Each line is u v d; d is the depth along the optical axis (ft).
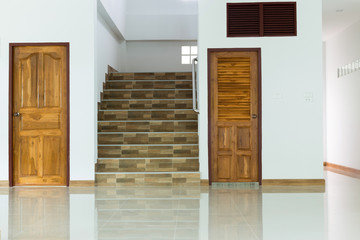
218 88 21.40
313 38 21.24
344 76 28.30
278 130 21.17
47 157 20.70
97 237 11.25
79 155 20.61
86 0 20.81
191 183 20.84
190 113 25.00
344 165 28.55
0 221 13.17
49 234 11.57
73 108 20.66
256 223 12.81
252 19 21.38
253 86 21.36
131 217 13.67
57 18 20.79
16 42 20.74
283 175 21.08
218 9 21.44
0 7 20.80
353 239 11.00
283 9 21.36
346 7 23.29
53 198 17.25
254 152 21.29
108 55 28.25
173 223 12.82
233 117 21.33
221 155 21.30
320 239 11.02
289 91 21.18
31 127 20.74
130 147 22.36
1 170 20.58
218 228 12.20
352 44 26.81
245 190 19.31
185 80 28.22
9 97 20.65
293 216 13.82
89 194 18.17
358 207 15.29
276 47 21.29
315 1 21.30
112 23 27.68
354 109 26.50
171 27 33.53
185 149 22.35
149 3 33.68
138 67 33.96
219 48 21.34
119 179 20.75
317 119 21.13
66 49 20.77
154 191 18.95
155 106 26.07
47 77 20.80
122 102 26.07
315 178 21.06
